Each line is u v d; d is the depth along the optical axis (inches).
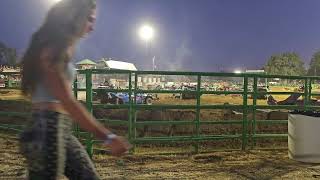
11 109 378.0
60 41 77.4
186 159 325.1
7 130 424.8
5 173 261.9
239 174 279.4
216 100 999.0
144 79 864.9
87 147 315.3
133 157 322.3
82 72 316.8
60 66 77.0
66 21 78.7
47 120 78.3
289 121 334.3
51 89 76.1
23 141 79.7
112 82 857.5
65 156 81.9
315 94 402.6
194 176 272.2
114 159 312.2
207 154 344.8
